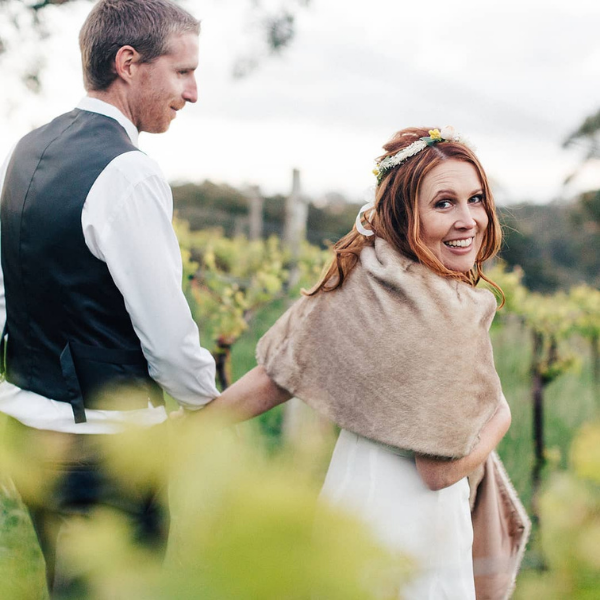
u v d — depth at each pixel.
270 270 4.11
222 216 12.32
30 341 1.58
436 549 0.40
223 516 0.23
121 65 1.60
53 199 1.53
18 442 0.43
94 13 1.62
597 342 5.44
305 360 1.59
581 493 0.28
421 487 1.51
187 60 1.66
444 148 1.56
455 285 1.54
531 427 4.72
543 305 5.14
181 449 0.32
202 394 1.63
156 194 1.55
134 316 1.55
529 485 4.06
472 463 1.47
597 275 16.62
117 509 0.35
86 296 1.53
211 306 3.42
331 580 0.22
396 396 1.45
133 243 1.52
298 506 0.22
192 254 5.07
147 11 1.59
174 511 0.29
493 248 1.68
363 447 1.56
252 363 5.00
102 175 1.52
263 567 0.22
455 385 1.43
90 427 1.48
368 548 0.23
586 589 0.27
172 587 0.22
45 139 1.62
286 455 0.28
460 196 1.55
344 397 1.52
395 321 1.48
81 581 0.26
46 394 1.55
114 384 1.54
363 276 1.58
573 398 5.57
